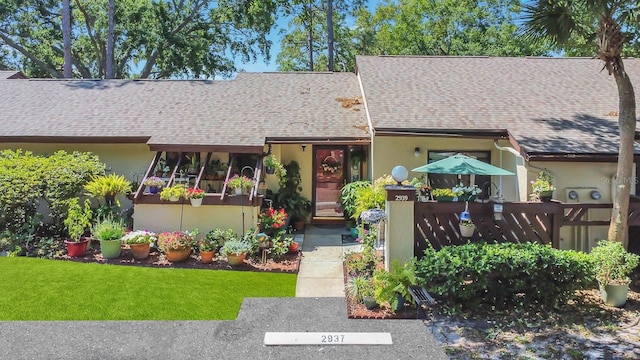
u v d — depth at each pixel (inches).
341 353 193.5
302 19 1143.6
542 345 221.1
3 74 713.6
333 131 510.0
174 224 426.6
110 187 424.8
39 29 1042.1
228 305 274.8
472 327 244.1
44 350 193.2
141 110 561.9
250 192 429.4
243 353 192.4
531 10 315.3
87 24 1055.0
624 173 310.3
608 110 478.3
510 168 440.5
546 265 263.4
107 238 373.7
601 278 278.1
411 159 474.0
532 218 328.2
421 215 316.2
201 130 502.3
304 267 369.4
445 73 600.1
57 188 418.0
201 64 1109.7
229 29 1139.3
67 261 360.2
